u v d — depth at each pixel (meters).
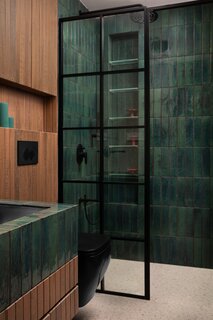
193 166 2.89
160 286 2.41
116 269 2.61
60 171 2.44
